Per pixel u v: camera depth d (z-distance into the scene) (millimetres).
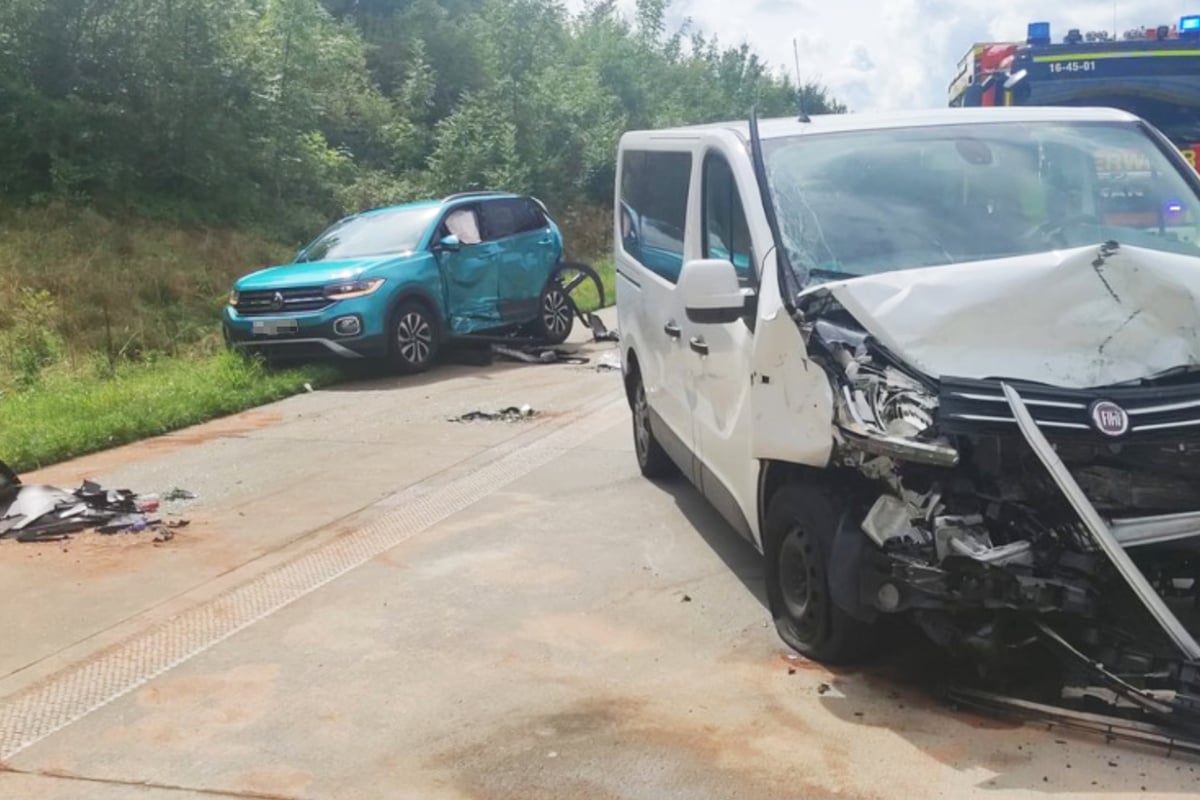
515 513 7520
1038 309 4402
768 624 5426
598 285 18625
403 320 13500
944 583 4113
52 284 16062
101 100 19766
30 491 7848
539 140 30125
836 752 4176
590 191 31438
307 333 13031
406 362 13508
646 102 39312
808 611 4906
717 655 5105
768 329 4848
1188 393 4184
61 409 11211
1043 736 4172
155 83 20188
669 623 5520
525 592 6043
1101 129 5809
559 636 5430
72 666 5352
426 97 29203
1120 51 13836
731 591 5910
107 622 5883
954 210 5328
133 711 4836
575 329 17281
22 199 18562
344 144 26500
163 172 20406
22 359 13844
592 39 41000
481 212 14898
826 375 4473
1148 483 4145
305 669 5180
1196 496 4145
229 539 7230
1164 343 4328
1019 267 4535
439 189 25859
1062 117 5902
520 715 4617
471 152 26719
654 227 7465
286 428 10758
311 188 23562
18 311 15141
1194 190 5523
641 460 8234
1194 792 3764
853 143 5699
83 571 6684
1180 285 4410
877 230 5219
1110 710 4188
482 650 5301
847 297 4555
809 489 4785
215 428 10969
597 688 4836
